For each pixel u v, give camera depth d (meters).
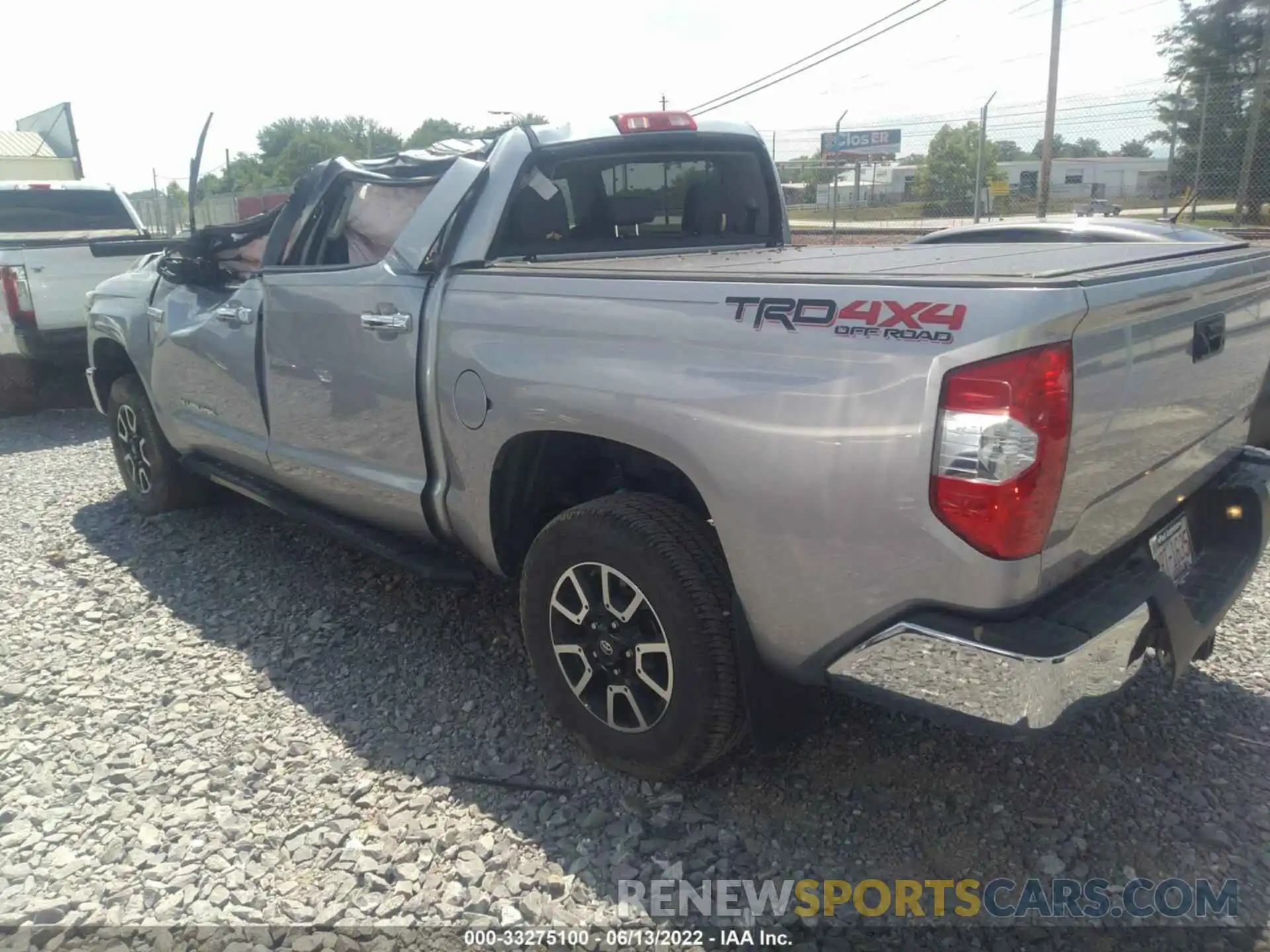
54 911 2.47
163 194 19.80
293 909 2.47
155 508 5.46
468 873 2.58
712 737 2.68
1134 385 2.32
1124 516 2.48
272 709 3.42
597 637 2.90
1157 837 2.68
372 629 4.00
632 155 3.97
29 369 8.62
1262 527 3.00
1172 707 3.28
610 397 2.68
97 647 3.91
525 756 3.10
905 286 2.21
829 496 2.28
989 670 2.13
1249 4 22.72
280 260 4.04
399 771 3.04
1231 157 15.96
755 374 2.39
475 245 3.40
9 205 10.00
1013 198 18.56
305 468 4.02
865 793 2.87
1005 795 2.86
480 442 3.13
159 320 4.89
